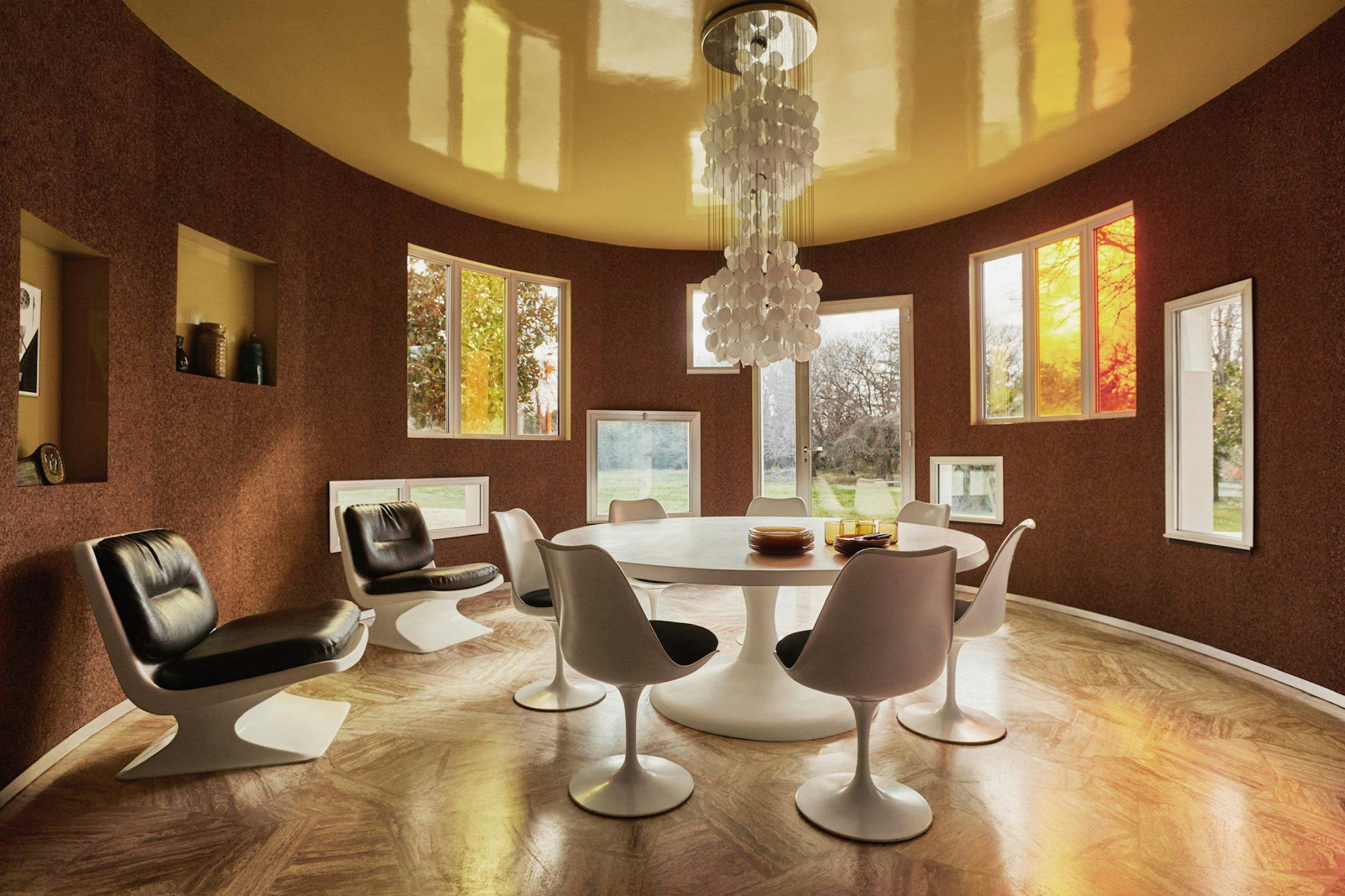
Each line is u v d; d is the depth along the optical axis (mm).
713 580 2180
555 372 5926
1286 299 3182
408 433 4902
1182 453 3854
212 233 3400
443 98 3568
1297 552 3143
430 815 2100
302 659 2422
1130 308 4312
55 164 2406
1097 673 3416
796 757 2508
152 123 2998
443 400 5195
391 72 3320
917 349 5594
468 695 3154
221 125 3457
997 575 2533
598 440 5957
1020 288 5062
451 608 4227
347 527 3887
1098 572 4422
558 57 3182
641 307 6117
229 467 3514
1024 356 5023
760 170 2770
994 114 3729
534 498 5668
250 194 3666
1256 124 3334
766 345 2797
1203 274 3662
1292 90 3137
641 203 5043
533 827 2031
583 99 3566
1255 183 3342
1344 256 2906
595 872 1812
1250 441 3357
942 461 5457
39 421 2584
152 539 2545
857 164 4367
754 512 4355
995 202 5051
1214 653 3641
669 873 1806
